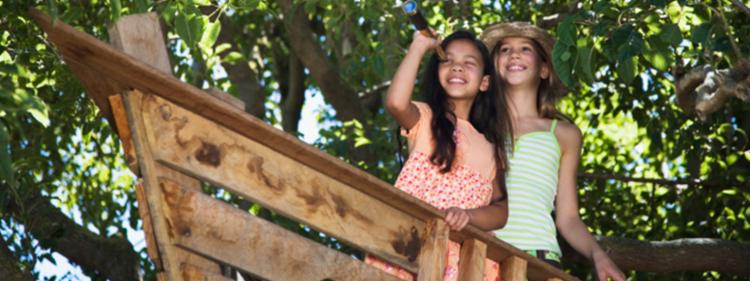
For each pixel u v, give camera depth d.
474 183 4.21
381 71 7.30
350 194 3.55
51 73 6.05
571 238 4.97
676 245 6.64
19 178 6.79
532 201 4.76
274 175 3.36
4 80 4.40
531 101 5.14
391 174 8.18
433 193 4.16
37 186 6.91
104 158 8.88
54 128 7.41
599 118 8.85
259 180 3.32
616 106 8.76
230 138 3.28
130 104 3.13
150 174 3.14
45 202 6.78
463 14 7.86
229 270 4.88
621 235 7.88
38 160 7.24
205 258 3.31
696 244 6.64
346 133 8.86
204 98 3.12
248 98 9.59
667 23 5.38
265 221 3.37
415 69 4.05
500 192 4.33
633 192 8.62
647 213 7.95
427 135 4.21
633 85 8.00
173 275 3.16
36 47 5.92
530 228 4.72
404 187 4.17
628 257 6.59
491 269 4.15
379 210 3.62
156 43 3.31
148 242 3.25
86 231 6.89
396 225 3.67
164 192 3.16
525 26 5.14
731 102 7.64
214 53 7.77
